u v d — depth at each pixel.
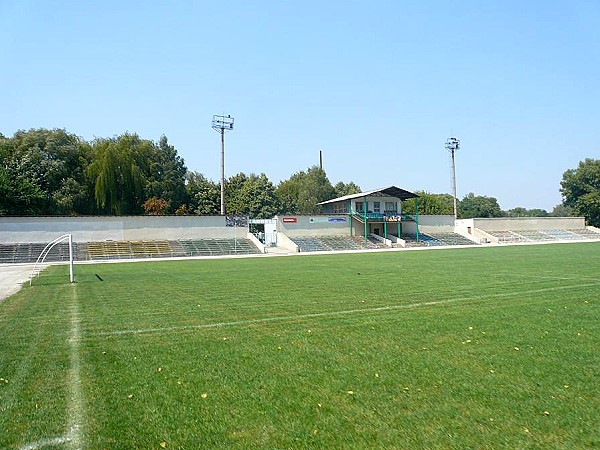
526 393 5.45
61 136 68.44
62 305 14.02
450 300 13.24
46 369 6.93
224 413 5.06
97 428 4.77
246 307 12.80
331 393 5.59
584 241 69.81
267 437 4.45
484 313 11.00
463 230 74.19
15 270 33.28
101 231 54.56
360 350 7.66
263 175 90.00
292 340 8.54
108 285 20.27
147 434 4.59
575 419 4.71
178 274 26.27
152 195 71.25
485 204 116.00
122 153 68.38
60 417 5.07
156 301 14.52
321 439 4.36
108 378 6.44
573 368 6.41
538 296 13.77
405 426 4.61
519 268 24.36
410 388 5.70
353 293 15.36
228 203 86.25
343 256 43.94
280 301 13.84
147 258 50.03
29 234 51.50
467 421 4.70
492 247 56.47
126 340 8.87
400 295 14.55
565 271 22.05
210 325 10.22
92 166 65.69
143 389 5.93
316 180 101.69
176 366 6.96
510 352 7.31
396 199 69.56
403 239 67.94
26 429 4.78
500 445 4.18
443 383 5.86
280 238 63.09
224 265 34.66
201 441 4.41
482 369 6.44
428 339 8.34
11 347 8.38
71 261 22.28
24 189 57.69
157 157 77.81
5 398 5.69
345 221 67.75
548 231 77.31
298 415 4.95
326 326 9.80
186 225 58.59
